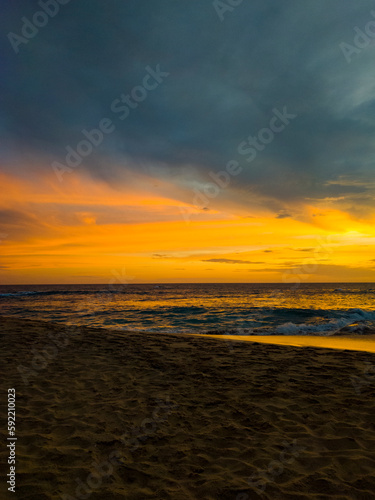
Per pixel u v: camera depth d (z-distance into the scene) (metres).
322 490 2.62
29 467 2.83
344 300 35.81
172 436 3.52
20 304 33.38
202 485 2.68
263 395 4.70
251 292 62.19
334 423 3.79
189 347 8.02
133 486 2.66
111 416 3.99
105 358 6.75
